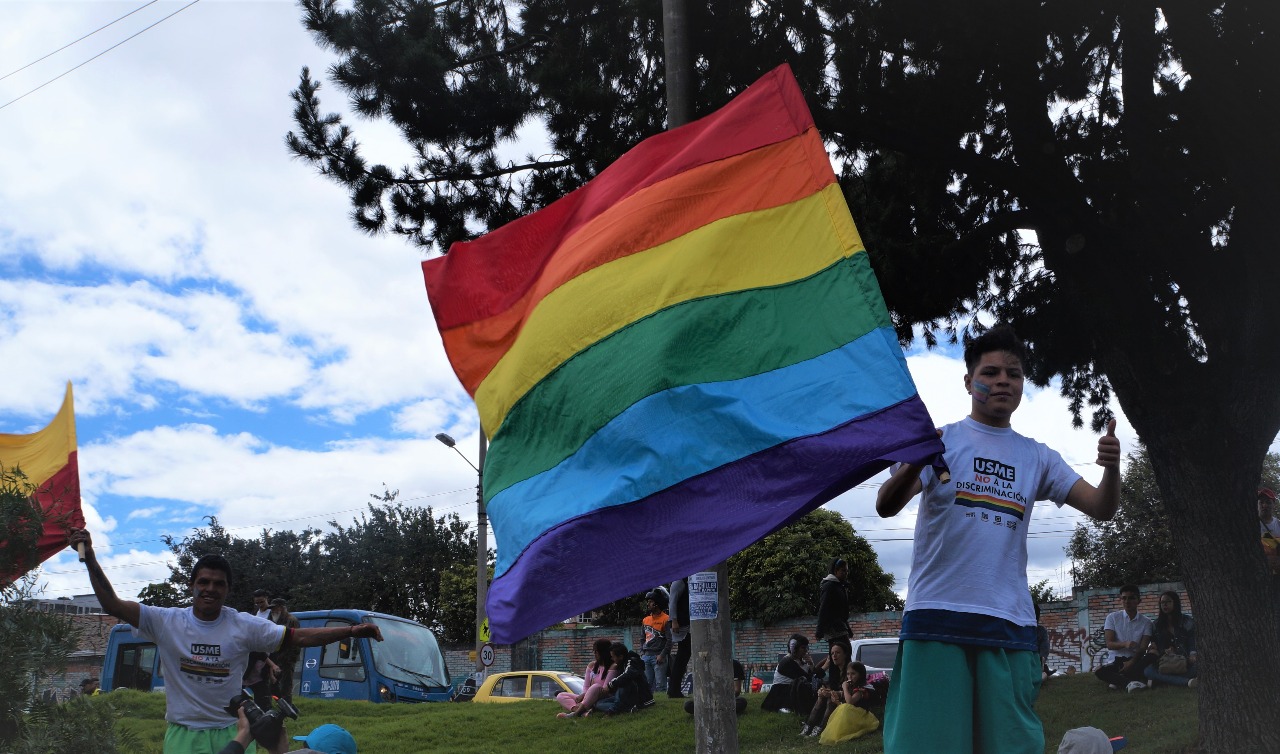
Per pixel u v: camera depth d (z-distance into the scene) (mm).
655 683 18391
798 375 4852
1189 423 10078
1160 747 10297
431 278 6523
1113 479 4125
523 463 5578
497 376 6176
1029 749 4051
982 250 12148
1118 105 11469
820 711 13320
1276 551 10875
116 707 5426
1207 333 10477
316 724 16250
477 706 17766
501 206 11727
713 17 10125
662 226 5582
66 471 7320
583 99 10266
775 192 5383
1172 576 30500
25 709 5055
